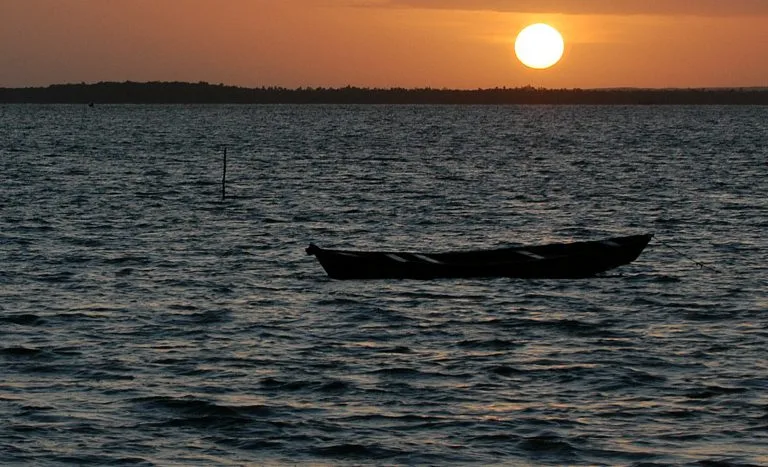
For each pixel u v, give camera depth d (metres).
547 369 48.84
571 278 71.19
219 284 70.12
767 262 79.19
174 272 74.75
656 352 52.06
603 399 44.22
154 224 101.62
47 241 89.06
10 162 188.62
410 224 103.94
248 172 172.12
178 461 37.34
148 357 50.88
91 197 125.81
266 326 57.84
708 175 167.12
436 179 159.12
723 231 98.19
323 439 39.50
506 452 38.28
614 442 39.22
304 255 82.62
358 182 152.62
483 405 43.38
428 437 39.69
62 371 48.31
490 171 177.62
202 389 45.44
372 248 89.19
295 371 48.41
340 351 52.22
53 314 60.44
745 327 57.75
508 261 71.38
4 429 40.16
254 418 41.69
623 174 170.62
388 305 63.12
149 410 42.62
